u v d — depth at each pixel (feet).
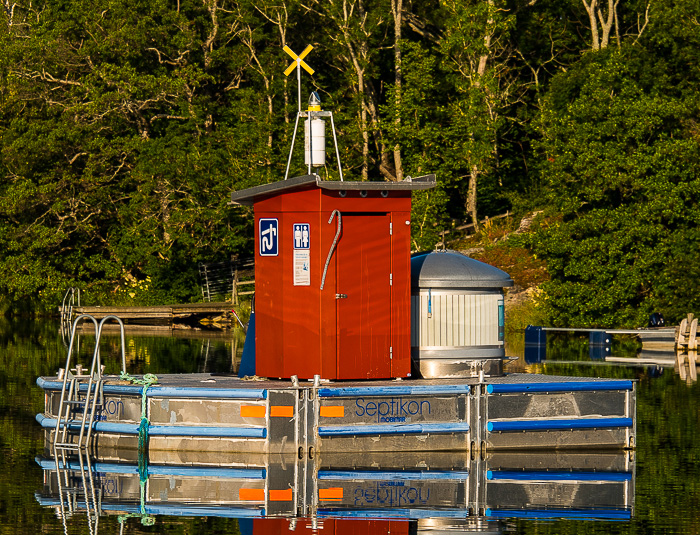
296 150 321.52
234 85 361.10
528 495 76.79
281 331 97.35
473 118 307.17
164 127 351.67
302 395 88.53
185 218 313.73
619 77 266.16
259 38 335.88
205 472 84.99
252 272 346.13
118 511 71.36
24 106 339.57
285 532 64.80
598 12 335.88
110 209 343.87
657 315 230.89
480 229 315.99
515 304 262.67
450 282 103.71
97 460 90.43
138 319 304.09
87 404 91.30
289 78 332.39
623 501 75.00
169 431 88.89
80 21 328.29
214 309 290.97
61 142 318.24
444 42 311.27
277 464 87.04
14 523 67.41
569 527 66.90
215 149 331.16
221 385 92.17
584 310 244.63
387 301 97.96
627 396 96.22
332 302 96.02
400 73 324.19
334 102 337.11
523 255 279.28
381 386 90.43
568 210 250.78
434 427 90.48
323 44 348.18
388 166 357.20
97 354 92.89
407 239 98.84
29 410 120.16
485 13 303.07
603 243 241.76
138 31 320.29
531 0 352.49
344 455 89.20
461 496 76.33
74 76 342.03
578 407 94.84
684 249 241.35
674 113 246.47
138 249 326.24
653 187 240.73
